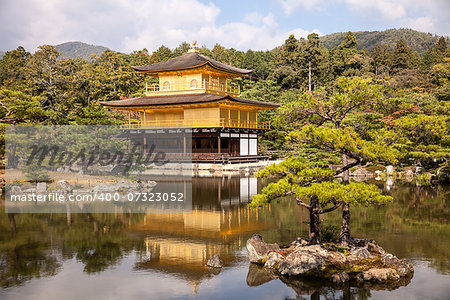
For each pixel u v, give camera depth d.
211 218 27.45
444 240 21.70
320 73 121.56
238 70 73.06
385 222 25.95
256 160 66.81
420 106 60.94
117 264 18.64
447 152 31.52
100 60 100.25
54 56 87.94
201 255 19.66
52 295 15.39
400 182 45.41
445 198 34.88
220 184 44.00
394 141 18.08
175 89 68.94
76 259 19.39
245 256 19.45
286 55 126.06
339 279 16.12
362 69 116.00
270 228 24.42
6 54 117.44
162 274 17.36
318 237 19.08
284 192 16.86
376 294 15.20
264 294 15.36
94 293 15.57
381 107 18.75
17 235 23.59
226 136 61.66
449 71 95.69
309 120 20.16
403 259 17.73
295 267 17.02
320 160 39.06
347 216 19.38
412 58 123.94
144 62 120.00
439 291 15.38
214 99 58.81
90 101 90.12
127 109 67.12
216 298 15.06
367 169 54.59
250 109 68.69
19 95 45.06
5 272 17.81
